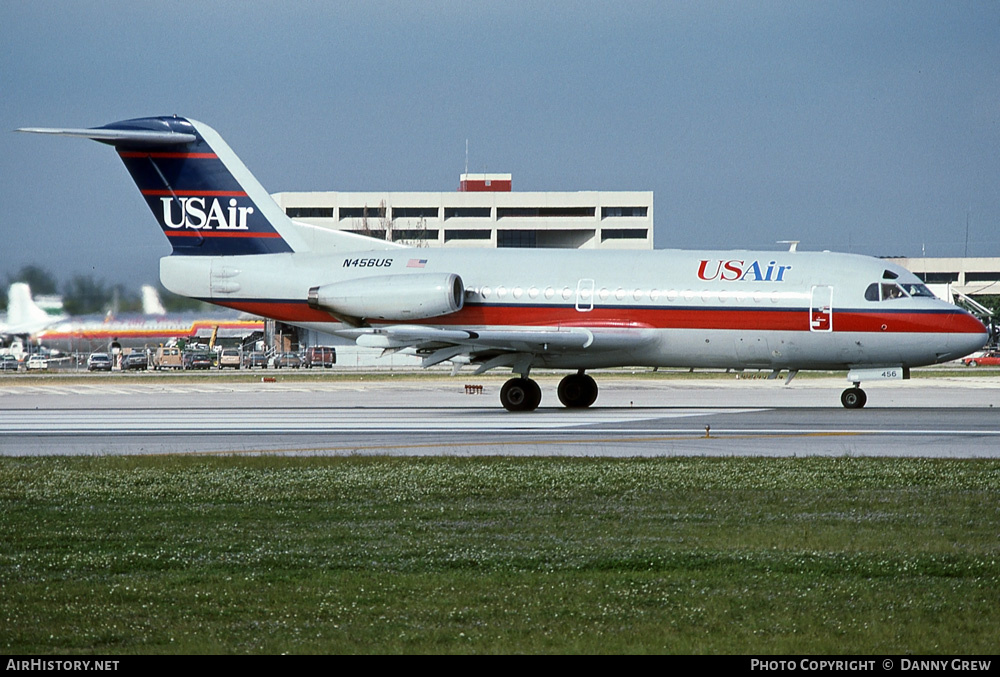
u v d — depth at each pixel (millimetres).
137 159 131875
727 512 56125
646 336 119750
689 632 34969
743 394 163250
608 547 47531
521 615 36812
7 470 72312
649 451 82562
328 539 49562
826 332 116438
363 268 127500
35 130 121812
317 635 34594
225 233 131875
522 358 123062
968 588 40312
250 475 69125
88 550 47250
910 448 82875
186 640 34031
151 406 141375
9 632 34812
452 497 60875
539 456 78875
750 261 120375
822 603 38312
